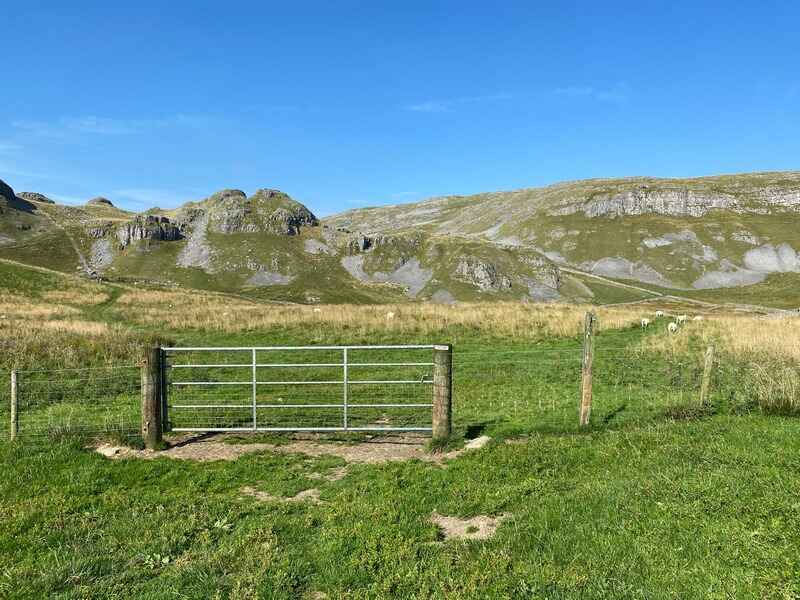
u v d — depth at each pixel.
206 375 20.20
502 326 29.91
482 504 8.19
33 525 7.89
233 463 10.69
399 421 13.85
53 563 6.68
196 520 7.84
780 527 6.30
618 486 8.20
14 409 12.39
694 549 6.07
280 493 9.08
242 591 5.86
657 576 5.61
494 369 19.98
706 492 7.54
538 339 27.31
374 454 11.27
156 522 7.82
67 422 13.63
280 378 19.55
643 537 6.46
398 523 7.55
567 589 5.54
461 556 6.48
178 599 5.80
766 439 9.97
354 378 19.50
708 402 13.56
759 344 22.42
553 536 6.77
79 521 7.95
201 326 33.75
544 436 11.88
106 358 22.47
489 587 5.71
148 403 11.86
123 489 9.34
